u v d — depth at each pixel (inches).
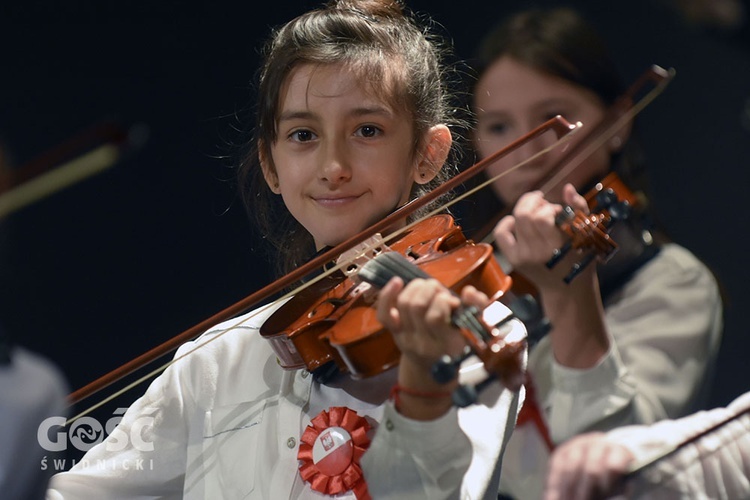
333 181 269.4
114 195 503.8
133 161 502.0
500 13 431.5
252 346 278.5
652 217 324.2
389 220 272.5
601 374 294.4
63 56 507.8
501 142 329.4
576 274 264.4
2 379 257.4
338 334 245.1
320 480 252.8
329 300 264.8
